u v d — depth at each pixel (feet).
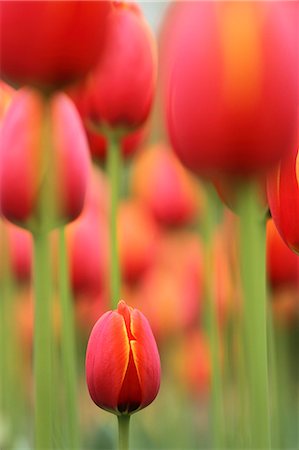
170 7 2.60
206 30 2.49
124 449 3.02
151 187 6.31
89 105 3.67
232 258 3.75
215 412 4.19
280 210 2.79
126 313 3.01
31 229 3.16
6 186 3.16
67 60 2.68
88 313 5.98
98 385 2.99
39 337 3.13
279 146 2.50
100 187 5.69
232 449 4.27
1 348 4.96
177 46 2.52
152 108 3.68
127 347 2.98
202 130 2.49
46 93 2.72
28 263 5.40
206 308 4.77
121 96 3.63
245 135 2.48
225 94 2.48
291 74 2.49
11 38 2.66
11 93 3.73
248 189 2.55
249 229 2.58
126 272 5.87
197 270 6.55
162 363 6.73
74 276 4.33
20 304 5.67
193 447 6.34
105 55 2.71
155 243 6.42
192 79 2.49
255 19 2.49
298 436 6.31
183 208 6.27
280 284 3.97
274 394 4.18
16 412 5.22
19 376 5.40
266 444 2.69
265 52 2.48
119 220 5.89
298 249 2.81
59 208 3.21
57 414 3.74
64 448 3.81
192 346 6.52
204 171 2.52
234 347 4.25
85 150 3.28
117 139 3.69
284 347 5.24
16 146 3.14
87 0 2.66
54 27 2.65
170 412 6.22
